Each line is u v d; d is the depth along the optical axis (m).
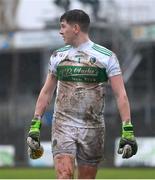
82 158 16.34
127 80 73.00
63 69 16.03
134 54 73.00
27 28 79.81
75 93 16.00
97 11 72.94
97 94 16.06
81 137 16.08
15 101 79.56
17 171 56.19
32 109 80.06
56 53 16.20
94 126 16.16
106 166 61.19
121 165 61.06
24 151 64.62
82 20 15.98
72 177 15.89
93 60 15.89
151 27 71.81
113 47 71.69
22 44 78.56
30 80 83.75
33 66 83.00
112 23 72.06
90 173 16.53
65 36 16.05
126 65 72.56
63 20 16.08
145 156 60.50
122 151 15.59
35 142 16.03
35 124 16.20
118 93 15.82
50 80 16.36
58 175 15.89
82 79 15.95
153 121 66.38
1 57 88.00
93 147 16.22
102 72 15.96
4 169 59.81
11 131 65.81
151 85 77.00
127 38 72.19
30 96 83.12
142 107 74.25
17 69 82.88
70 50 16.06
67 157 15.93
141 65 77.00
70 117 16.08
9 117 77.31
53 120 16.31
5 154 65.56
